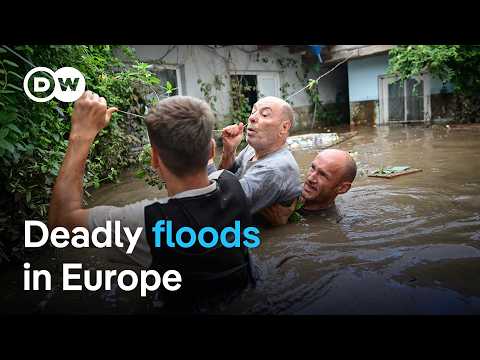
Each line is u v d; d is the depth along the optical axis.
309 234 3.18
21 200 3.11
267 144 3.26
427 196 4.12
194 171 1.86
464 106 12.52
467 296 2.09
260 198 3.12
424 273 2.36
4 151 2.65
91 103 1.95
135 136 6.86
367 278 2.34
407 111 14.19
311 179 3.71
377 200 4.11
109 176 5.20
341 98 17.25
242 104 13.48
